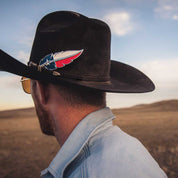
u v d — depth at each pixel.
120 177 0.80
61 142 1.10
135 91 1.31
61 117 1.08
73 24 1.14
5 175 7.48
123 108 71.81
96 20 1.25
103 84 1.18
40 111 1.15
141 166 0.86
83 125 1.01
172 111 58.97
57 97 1.09
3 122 39.06
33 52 1.23
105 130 1.02
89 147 0.95
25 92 1.49
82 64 1.14
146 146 11.46
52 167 0.97
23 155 10.45
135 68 1.69
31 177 7.30
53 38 1.14
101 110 1.07
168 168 7.41
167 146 11.15
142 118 36.69
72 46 1.13
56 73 1.11
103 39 1.23
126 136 1.04
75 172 0.88
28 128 26.56
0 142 14.45
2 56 1.05
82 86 1.04
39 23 1.23
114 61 1.75
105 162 0.84
